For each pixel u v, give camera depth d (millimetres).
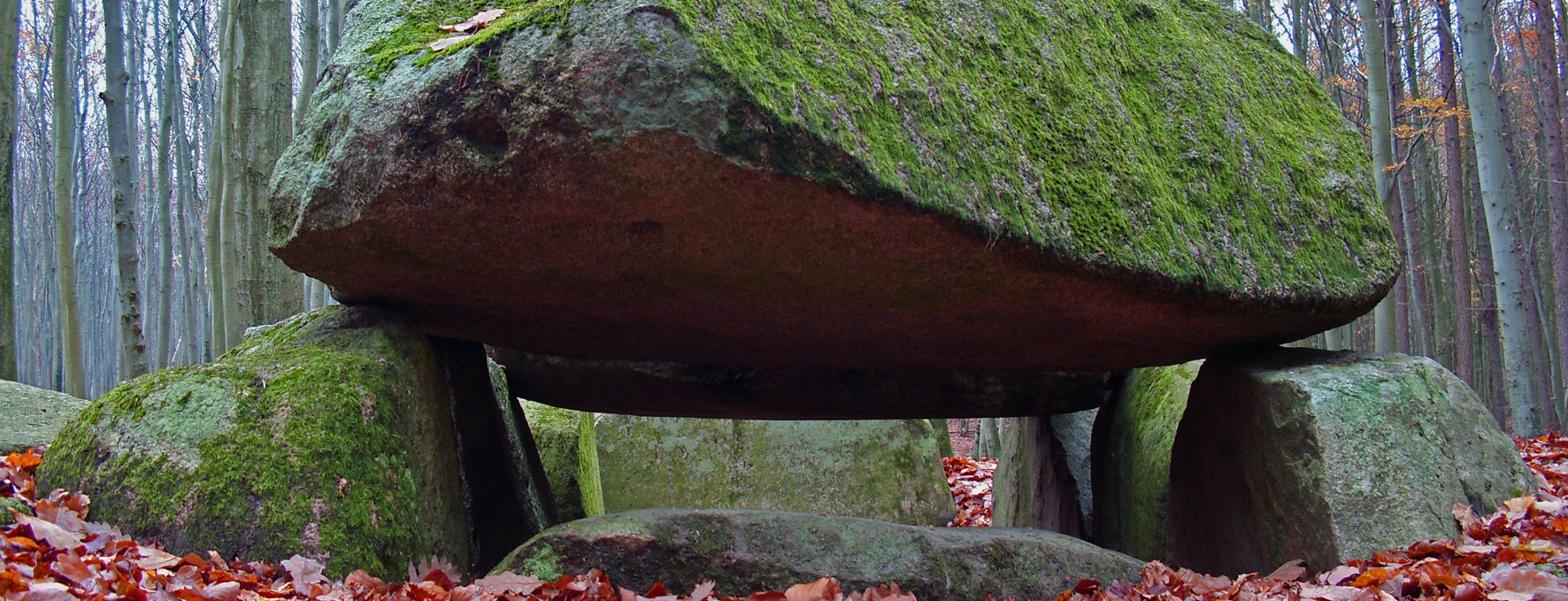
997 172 2541
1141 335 3195
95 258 25531
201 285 20359
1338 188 3674
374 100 2441
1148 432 4305
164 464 2359
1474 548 2680
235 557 2273
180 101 16859
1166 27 3594
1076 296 2770
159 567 2111
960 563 2709
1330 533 2850
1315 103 3982
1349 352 3371
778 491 6629
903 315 2873
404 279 2738
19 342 27016
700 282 2619
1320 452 2930
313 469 2381
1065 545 2879
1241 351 3541
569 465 4824
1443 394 3121
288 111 7770
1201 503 3566
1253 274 3107
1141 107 3199
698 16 2109
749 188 2158
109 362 28641
